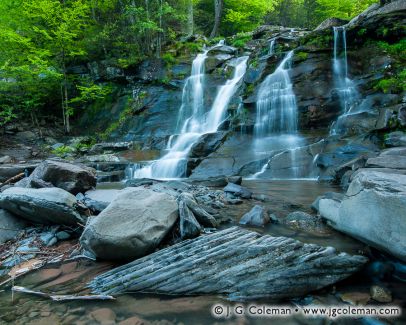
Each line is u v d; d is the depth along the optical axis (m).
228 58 15.92
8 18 15.67
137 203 3.84
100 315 2.55
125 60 16.72
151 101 15.66
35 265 3.51
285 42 13.24
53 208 4.15
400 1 10.80
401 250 2.81
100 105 17.48
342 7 22.02
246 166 8.59
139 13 16.28
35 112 16.75
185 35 19.41
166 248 3.55
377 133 7.73
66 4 16.64
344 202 3.74
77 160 11.00
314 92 10.57
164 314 2.54
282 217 4.73
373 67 10.54
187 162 9.16
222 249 3.36
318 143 8.56
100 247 3.39
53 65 16.45
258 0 22.16
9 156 12.27
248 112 11.41
